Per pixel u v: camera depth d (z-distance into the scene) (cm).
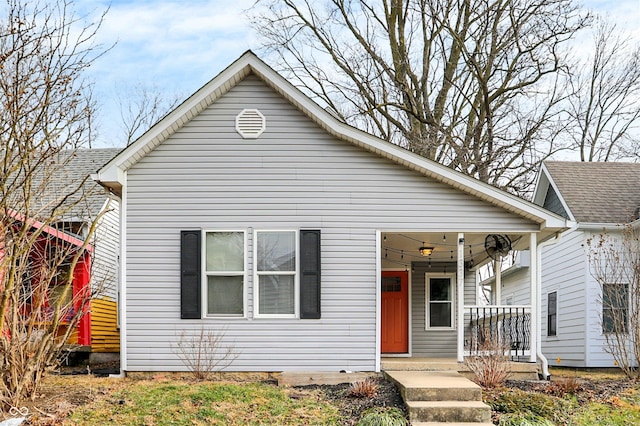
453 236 1216
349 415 883
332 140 1138
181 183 1123
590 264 1441
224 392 953
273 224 1120
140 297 1100
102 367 1413
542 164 1738
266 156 1133
